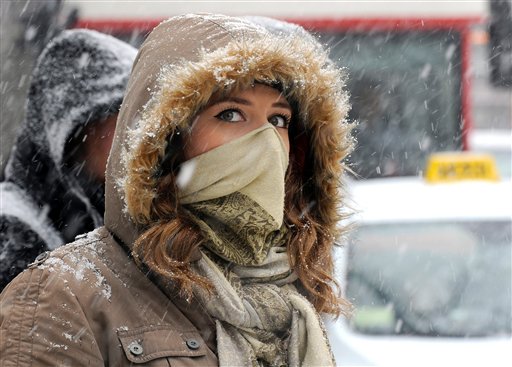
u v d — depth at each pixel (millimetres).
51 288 5547
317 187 6746
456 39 22797
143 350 5520
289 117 6383
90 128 8094
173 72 5914
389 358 11617
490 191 14188
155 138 5809
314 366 6027
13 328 5484
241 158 6008
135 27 21266
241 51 5945
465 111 22766
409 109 22625
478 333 12195
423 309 12555
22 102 9883
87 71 8156
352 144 6770
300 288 6637
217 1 20672
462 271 12867
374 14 22672
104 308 5582
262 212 6035
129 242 5902
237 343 5844
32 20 10578
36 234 7773
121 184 5871
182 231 5801
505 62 20891
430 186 14484
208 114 6059
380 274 12828
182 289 5727
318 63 6391
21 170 8086
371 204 13906
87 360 5453
